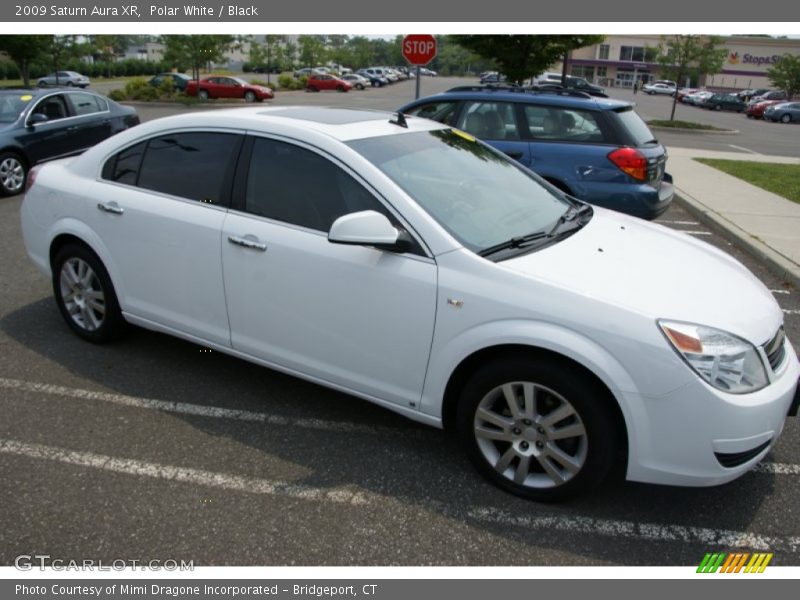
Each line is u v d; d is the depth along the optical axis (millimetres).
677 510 2975
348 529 2799
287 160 3418
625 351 2617
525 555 2695
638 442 2672
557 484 2898
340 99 39000
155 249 3809
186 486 3033
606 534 2814
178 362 4246
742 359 2656
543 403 2891
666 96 59781
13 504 2877
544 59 15875
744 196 9938
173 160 3816
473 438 3045
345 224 2854
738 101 43781
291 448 3357
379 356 3156
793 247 7055
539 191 3891
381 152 3361
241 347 3639
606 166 6324
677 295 2844
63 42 29078
